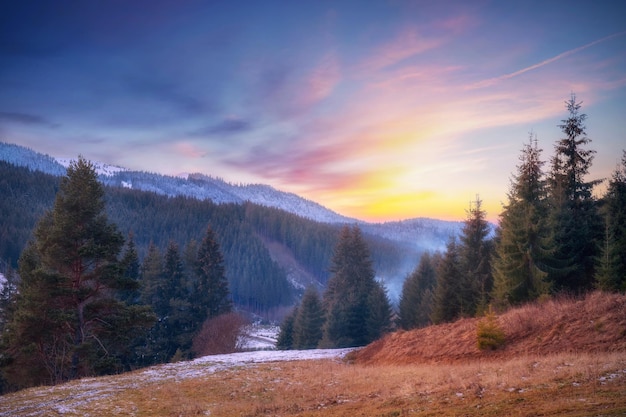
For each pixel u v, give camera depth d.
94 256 30.89
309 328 59.31
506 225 32.88
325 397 14.93
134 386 18.88
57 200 31.78
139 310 32.09
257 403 14.91
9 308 42.03
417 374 16.94
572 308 20.47
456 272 41.12
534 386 11.70
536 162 33.16
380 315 54.41
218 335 52.53
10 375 32.66
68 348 31.55
